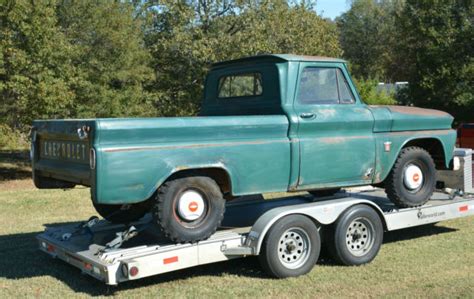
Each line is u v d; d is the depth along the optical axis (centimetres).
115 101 1504
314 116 609
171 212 531
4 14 1226
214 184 554
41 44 1282
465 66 2014
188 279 585
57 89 1300
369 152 650
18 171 1652
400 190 679
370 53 5644
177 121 527
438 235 767
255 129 572
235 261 650
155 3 1631
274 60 616
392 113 671
